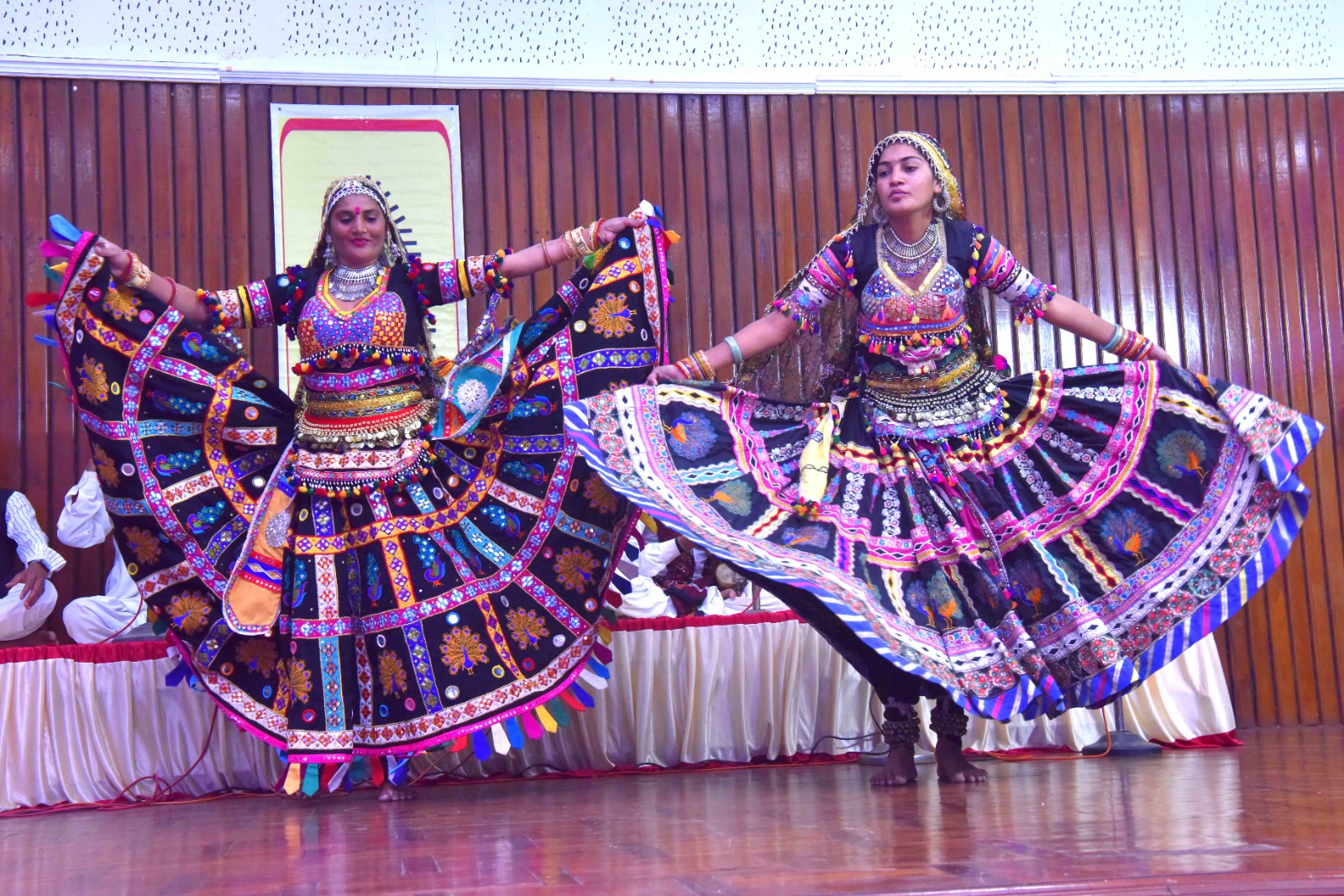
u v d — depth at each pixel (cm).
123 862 220
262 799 349
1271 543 306
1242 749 403
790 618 397
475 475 339
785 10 572
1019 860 169
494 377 336
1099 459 316
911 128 575
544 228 541
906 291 317
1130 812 224
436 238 530
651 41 561
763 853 187
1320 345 580
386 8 540
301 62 530
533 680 324
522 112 546
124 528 329
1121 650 304
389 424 332
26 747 353
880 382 324
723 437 320
